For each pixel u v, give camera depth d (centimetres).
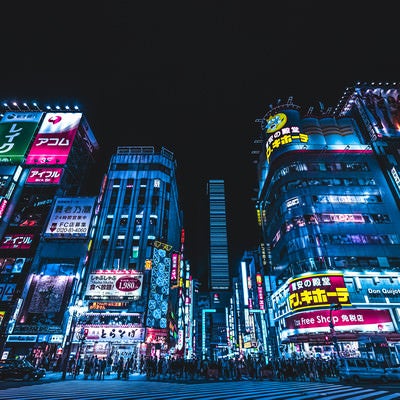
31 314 3712
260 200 5691
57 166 5103
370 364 1917
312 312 3228
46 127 5575
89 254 4306
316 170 4347
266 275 4566
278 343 4047
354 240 3666
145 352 3469
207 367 2247
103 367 2236
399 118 4766
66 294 3853
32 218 4538
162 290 3950
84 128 5909
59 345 3525
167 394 1238
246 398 1109
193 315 9406
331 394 1234
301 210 3928
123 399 1074
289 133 4756
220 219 18512
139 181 5203
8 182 4766
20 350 3503
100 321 3681
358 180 4241
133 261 4269
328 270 3378
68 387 1557
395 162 4309
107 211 4800
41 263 4138
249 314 6116
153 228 4638
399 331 3045
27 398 1108
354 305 3159
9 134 5419
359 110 5006
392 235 3725
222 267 16750
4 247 4275
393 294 3291
